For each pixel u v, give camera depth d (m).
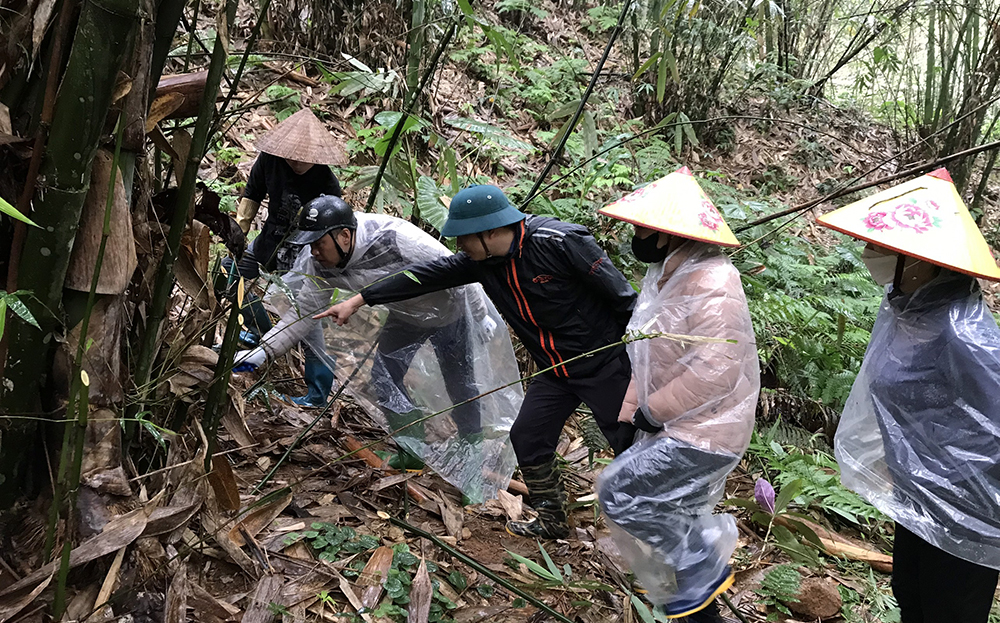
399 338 2.83
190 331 1.81
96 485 1.50
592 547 2.79
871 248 2.00
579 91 6.14
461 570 2.44
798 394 4.18
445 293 2.74
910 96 9.10
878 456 2.10
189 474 1.65
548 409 2.60
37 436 1.49
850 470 2.16
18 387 1.39
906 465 1.93
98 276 1.30
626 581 2.58
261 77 4.60
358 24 4.91
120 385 1.52
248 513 2.07
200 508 1.81
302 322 2.64
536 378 2.66
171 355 1.78
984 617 1.96
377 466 2.89
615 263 4.29
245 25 4.91
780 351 4.27
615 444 2.52
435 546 2.52
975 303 1.87
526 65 6.54
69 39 1.27
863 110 9.87
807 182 7.65
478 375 2.87
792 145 8.01
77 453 1.38
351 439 3.03
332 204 2.52
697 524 2.06
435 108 4.75
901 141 8.84
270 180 2.96
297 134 2.79
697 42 7.02
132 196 1.56
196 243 1.70
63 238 1.32
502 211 2.31
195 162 1.53
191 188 1.55
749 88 8.00
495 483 2.90
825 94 10.13
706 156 7.30
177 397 1.80
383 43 4.64
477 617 2.21
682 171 2.12
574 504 3.01
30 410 1.43
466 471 2.87
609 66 7.34
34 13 1.28
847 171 7.97
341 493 2.65
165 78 1.59
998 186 9.09
